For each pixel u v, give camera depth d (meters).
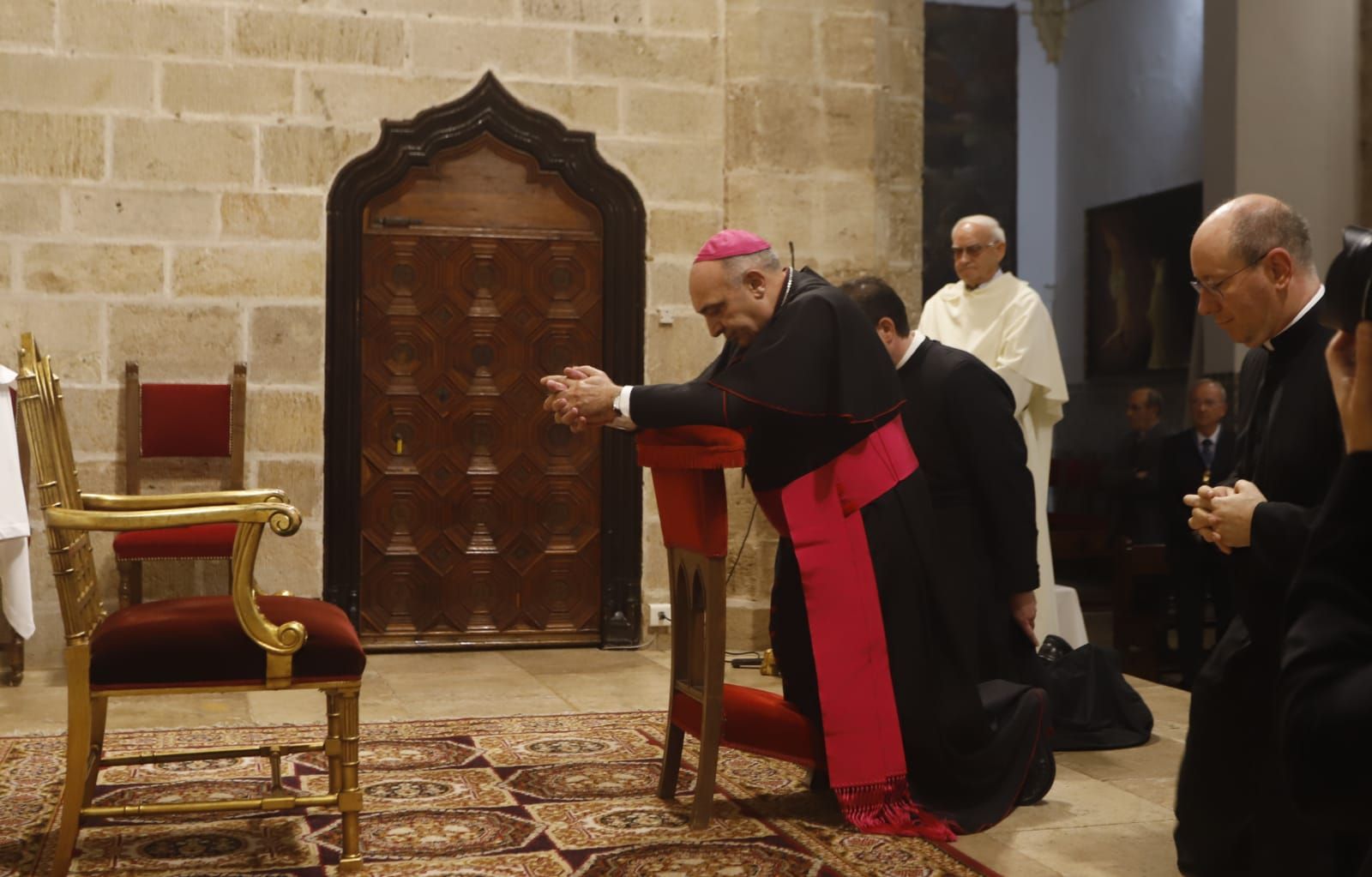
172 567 6.75
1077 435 17.72
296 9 6.89
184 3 6.77
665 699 5.80
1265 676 2.80
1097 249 17.34
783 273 3.84
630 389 3.64
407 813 3.80
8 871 3.21
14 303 6.59
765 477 3.82
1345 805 1.10
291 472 6.89
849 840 3.57
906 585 3.74
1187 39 16.12
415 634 7.13
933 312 6.26
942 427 4.24
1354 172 9.91
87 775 3.54
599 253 7.33
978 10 17.91
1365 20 9.85
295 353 6.90
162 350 6.75
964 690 3.77
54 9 6.62
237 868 3.27
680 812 3.85
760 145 7.28
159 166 6.74
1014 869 3.37
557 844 3.50
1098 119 17.55
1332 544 1.17
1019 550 4.18
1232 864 2.88
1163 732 5.15
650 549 7.32
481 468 7.21
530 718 5.27
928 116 17.77
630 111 7.30
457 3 7.10
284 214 6.89
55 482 3.13
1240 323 2.83
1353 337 1.20
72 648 3.12
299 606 3.47
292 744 3.96
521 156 7.24
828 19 7.36
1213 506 2.70
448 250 7.16
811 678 3.78
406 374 7.14
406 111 7.04
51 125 6.62
